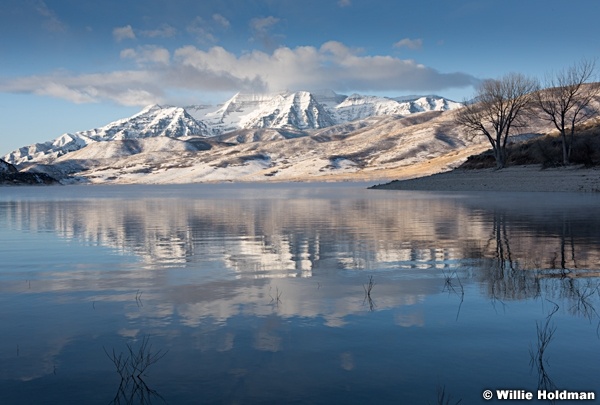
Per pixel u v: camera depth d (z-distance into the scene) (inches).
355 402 263.4
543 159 2999.5
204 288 498.6
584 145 2800.2
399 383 282.8
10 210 1752.0
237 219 1238.3
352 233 903.1
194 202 2133.4
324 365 306.2
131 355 325.7
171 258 677.9
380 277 534.3
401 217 1186.0
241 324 382.6
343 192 2950.3
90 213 1549.0
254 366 306.7
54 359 321.4
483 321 378.3
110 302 450.3
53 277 560.4
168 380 290.4
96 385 285.9
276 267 602.9
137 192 4104.3
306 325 377.4
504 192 2304.4
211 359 317.7
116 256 700.7
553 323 370.9
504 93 3223.4
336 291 477.1
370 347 331.9
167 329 374.3
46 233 997.2
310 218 1220.5
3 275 573.0
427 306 419.8
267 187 5044.3
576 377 286.8
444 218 1129.4
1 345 345.7
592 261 594.2
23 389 281.7
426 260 625.0
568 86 2824.8
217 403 264.5
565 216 1105.4
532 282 494.0
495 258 625.9
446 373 293.6
